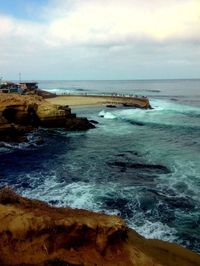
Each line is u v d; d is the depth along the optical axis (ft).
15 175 67.67
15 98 120.26
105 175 66.90
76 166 74.33
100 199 52.90
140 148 93.09
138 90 487.20
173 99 300.81
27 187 59.82
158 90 489.26
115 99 254.27
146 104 210.79
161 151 88.74
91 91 420.36
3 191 29.27
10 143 96.22
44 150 91.09
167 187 58.70
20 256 22.34
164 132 119.65
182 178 64.13
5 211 24.89
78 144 99.30
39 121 121.39
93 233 24.02
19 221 23.84
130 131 122.52
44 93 266.57
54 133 115.85
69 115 129.39
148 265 23.39
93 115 172.45
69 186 59.88
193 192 56.08
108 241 23.90
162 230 42.37
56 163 77.30
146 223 44.39
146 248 27.78
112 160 79.51
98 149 92.38
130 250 24.20
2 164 76.48
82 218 25.09
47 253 22.82
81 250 23.54
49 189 58.39
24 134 108.06
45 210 27.17
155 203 51.13
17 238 23.11
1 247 22.70
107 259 23.12
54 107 124.47
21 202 28.58
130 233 30.55
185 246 38.58
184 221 45.06
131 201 52.03
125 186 59.41
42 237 23.43
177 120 151.53
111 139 107.14
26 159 81.20
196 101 277.03
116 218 26.25
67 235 23.70
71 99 250.98
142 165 74.43
